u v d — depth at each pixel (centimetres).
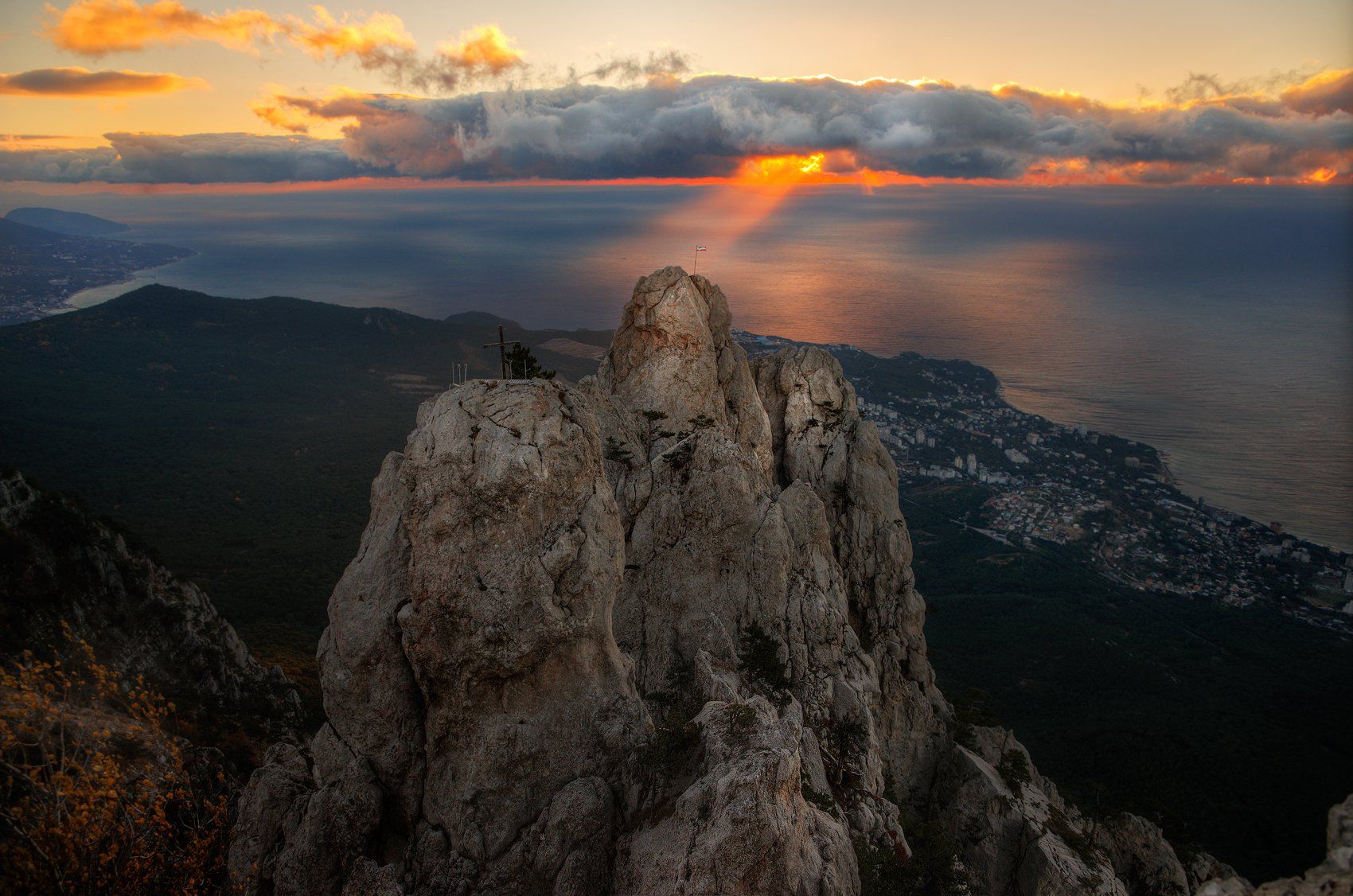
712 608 6456
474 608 4097
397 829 4247
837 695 6188
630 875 3822
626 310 8219
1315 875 1434
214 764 5991
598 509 4403
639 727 4344
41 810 3584
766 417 8431
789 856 3650
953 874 5844
